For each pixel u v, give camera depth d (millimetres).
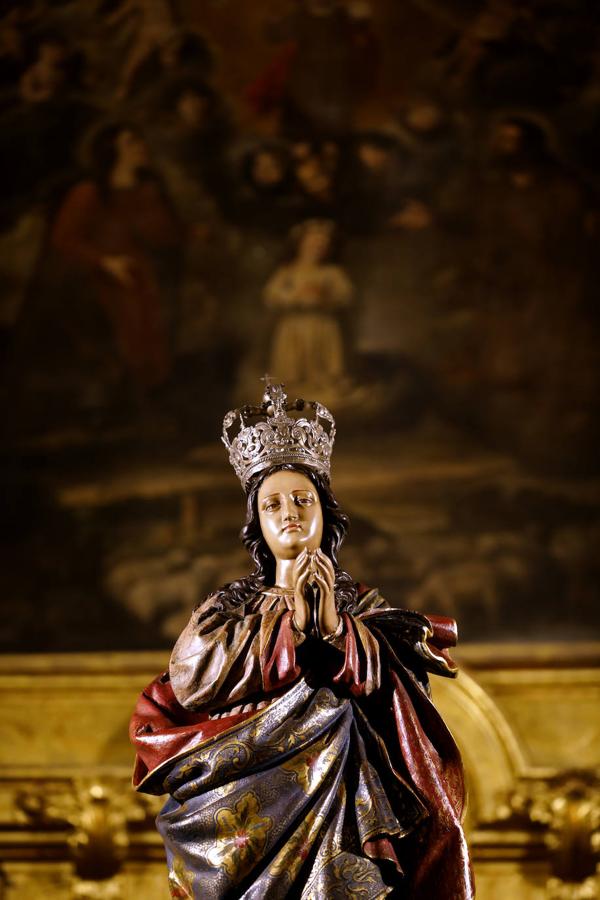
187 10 15008
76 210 14492
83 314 14211
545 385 13820
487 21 14789
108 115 14781
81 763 12125
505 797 11555
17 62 14875
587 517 13328
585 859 11281
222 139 14727
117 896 11453
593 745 11969
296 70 14867
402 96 14750
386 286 14203
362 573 13156
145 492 13578
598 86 14602
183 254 14383
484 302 14094
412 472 13508
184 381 14000
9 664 12586
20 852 11695
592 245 14148
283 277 14250
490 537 13273
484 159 14492
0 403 13930
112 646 12891
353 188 14523
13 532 13422
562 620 12883
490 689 12297
